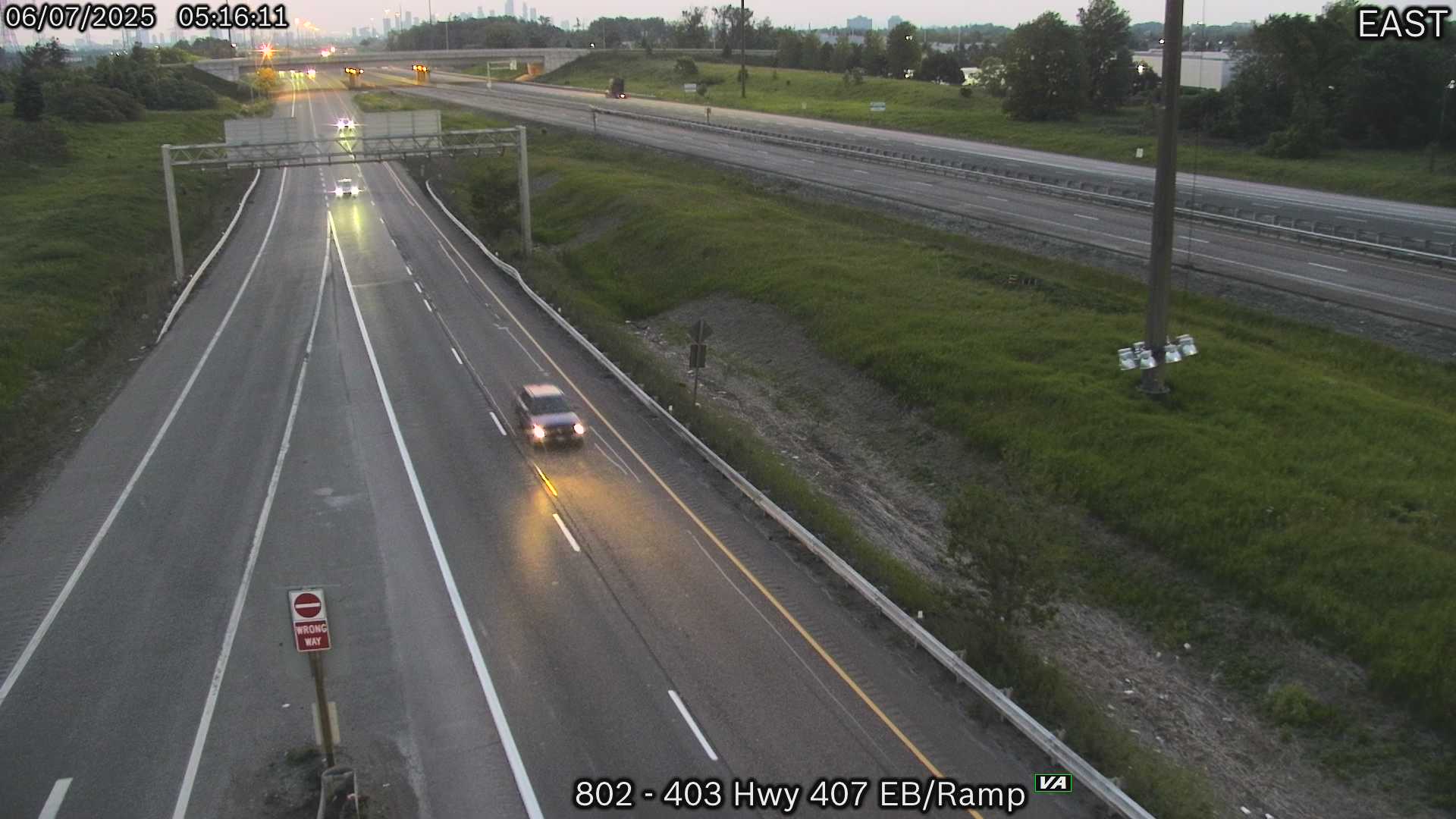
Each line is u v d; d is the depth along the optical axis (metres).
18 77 110.62
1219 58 96.69
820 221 55.78
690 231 52.38
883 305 38.16
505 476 25.31
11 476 25.70
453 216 66.25
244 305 44.16
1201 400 27.31
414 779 14.18
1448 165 63.00
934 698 16.19
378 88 167.75
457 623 18.30
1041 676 16.48
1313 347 31.84
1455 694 15.68
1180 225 48.72
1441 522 20.25
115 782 14.23
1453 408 27.14
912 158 69.44
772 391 34.19
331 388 32.62
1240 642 18.53
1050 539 20.19
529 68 188.12
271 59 154.62
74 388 33.22
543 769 14.34
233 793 13.95
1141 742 16.20
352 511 23.27
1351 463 22.91
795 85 135.50
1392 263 39.84
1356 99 73.12
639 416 30.08
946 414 28.75
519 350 37.06
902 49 143.62
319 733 13.66
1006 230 49.50
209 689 16.42
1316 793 15.27
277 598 19.34
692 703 15.88
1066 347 32.19
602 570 20.38
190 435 28.50
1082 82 91.81
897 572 20.47
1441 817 14.53
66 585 20.03
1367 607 18.06
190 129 107.69
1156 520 21.67
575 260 55.19
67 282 47.47
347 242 59.09
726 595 19.39
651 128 101.12
